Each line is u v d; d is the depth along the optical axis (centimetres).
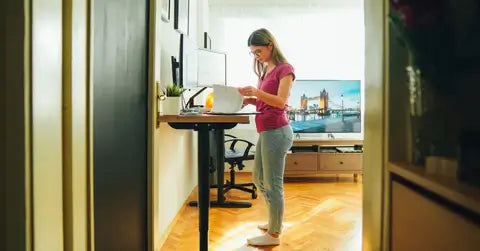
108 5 124
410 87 54
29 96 75
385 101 57
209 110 219
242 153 373
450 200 47
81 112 94
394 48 56
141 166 167
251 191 358
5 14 73
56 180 85
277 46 212
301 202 345
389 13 56
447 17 49
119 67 136
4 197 75
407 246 54
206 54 317
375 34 61
